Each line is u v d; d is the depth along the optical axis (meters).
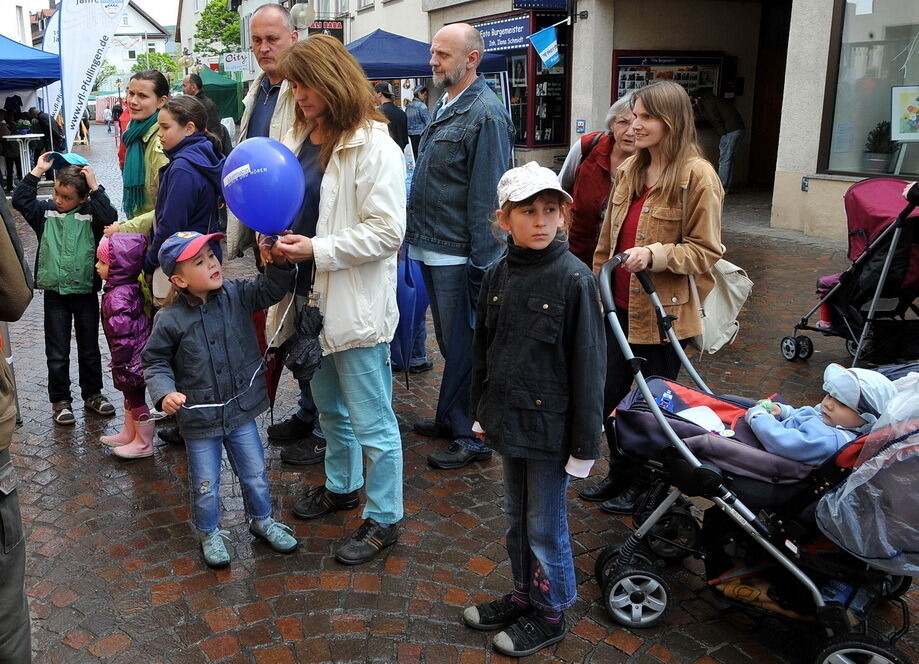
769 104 14.80
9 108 19.52
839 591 2.59
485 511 3.67
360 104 2.94
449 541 3.42
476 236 3.78
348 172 2.98
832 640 2.48
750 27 14.65
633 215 3.39
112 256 3.98
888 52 9.14
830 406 2.69
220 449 3.24
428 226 3.96
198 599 3.01
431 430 4.50
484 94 3.81
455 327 4.04
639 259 3.02
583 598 3.01
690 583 3.11
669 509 2.99
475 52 3.78
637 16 13.59
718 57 14.43
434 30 17.23
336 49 2.92
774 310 6.93
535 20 14.19
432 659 2.68
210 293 3.11
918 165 9.05
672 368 3.48
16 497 2.04
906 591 2.88
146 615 2.91
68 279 4.46
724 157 13.70
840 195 9.66
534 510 2.59
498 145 3.72
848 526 2.39
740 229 10.58
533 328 2.43
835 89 9.64
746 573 2.76
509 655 2.69
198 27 33.09
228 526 3.55
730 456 2.64
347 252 2.91
